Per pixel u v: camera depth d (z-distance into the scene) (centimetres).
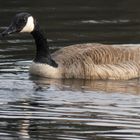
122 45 2027
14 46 2216
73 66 1919
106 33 2403
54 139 1397
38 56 1953
